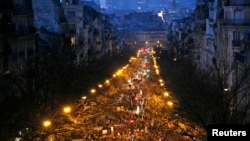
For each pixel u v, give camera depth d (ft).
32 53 367.25
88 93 383.24
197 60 573.74
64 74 345.92
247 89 232.73
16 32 327.67
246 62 277.85
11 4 308.40
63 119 281.33
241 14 370.94
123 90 463.42
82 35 599.16
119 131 285.23
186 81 407.64
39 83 286.87
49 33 444.96
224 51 390.21
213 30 461.78
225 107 178.91
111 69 621.31
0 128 178.09
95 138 266.57
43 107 252.83
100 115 321.73
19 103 216.54
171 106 296.30
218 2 433.48
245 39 309.42
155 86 475.31
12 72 303.68
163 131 274.36
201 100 233.96
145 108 348.38
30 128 211.82
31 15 377.71
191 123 229.45
